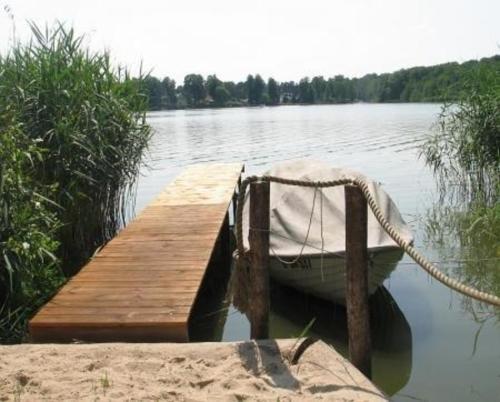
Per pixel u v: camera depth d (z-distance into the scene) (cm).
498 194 906
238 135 2803
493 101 976
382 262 578
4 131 573
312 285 618
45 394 362
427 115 4225
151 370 392
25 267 560
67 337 476
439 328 564
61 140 718
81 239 778
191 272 583
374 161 1709
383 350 525
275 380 378
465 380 464
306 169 788
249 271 488
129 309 495
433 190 1223
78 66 778
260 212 430
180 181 1112
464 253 782
